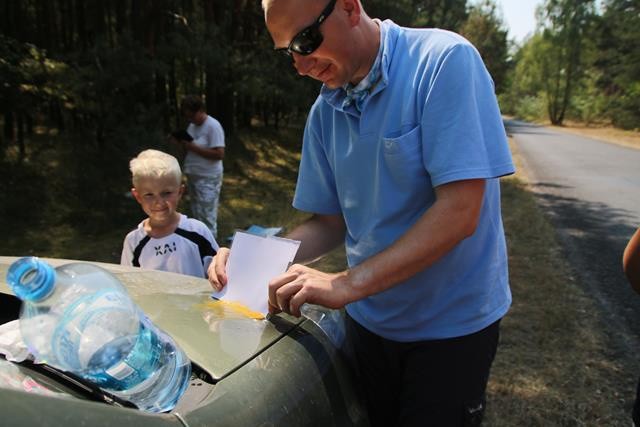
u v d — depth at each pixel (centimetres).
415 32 145
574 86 4491
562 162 1474
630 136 2853
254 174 1084
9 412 78
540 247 559
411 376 158
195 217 515
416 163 139
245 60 910
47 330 99
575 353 316
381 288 129
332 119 161
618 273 477
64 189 744
